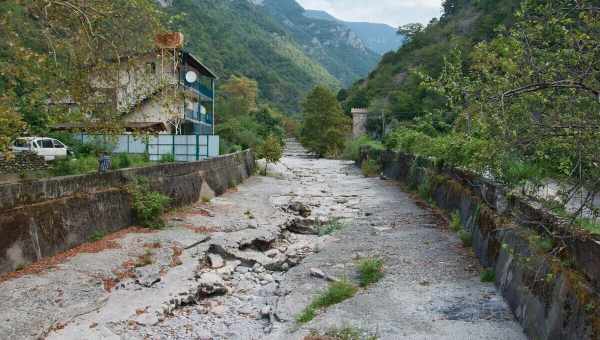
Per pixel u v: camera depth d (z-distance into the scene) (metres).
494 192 10.42
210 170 21.31
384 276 9.68
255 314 8.56
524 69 5.84
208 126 37.25
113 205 13.20
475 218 11.63
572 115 5.63
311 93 64.56
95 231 12.19
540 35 5.85
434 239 12.60
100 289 8.87
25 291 8.41
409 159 25.31
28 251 9.84
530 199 8.30
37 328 7.10
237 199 20.72
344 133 62.28
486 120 6.05
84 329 7.25
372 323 7.28
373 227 14.72
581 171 5.47
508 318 7.23
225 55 101.56
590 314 5.05
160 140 25.75
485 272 9.16
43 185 10.68
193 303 9.10
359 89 86.56
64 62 10.48
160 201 14.28
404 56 80.12
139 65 12.23
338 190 24.97
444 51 59.03
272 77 118.19
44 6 9.49
